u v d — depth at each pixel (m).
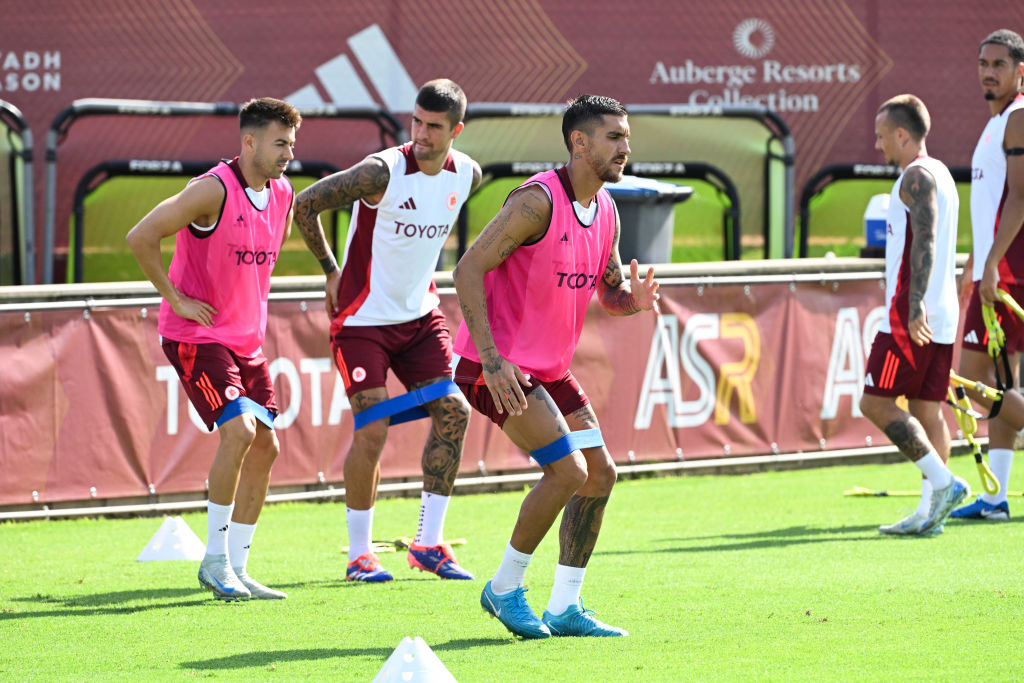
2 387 23.95
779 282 29.36
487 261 13.55
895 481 27.92
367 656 13.32
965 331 23.92
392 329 18.89
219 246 16.81
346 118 35.41
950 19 40.28
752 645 13.39
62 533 23.30
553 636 14.14
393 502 26.50
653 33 38.72
